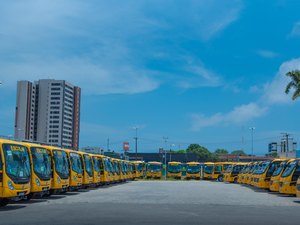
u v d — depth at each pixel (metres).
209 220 14.76
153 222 13.98
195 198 25.70
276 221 14.75
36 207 19.23
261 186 33.53
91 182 33.09
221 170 67.38
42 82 85.69
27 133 81.75
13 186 18.58
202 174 73.81
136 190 34.62
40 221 14.12
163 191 33.25
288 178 26.55
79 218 15.00
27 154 20.20
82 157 31.69
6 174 18.27
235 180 53.94
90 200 23.53
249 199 25.41
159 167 76.31
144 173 75.88
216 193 31.11
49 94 85.94
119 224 13.43
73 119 93.19
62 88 86.06
